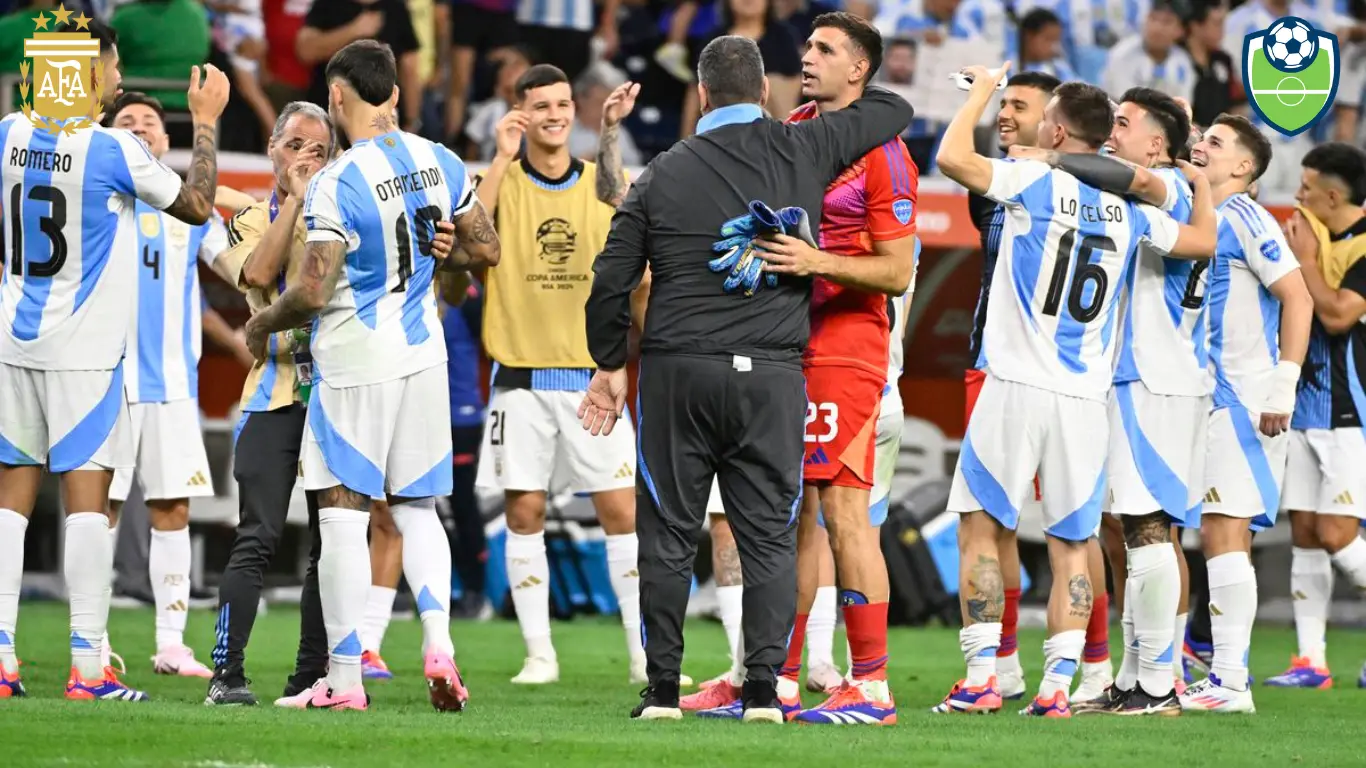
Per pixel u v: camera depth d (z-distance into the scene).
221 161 39.09
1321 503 29.48
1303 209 29.41
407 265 20.02
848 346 19.67
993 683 21.61
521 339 27.30
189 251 27.12
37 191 20.58
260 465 20.77
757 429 18.67
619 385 19.19
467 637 34.59
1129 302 22.22
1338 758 17.41
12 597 21.02
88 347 20.81
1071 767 16.05
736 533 19.06
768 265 18.41
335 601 20.11
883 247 19.12
